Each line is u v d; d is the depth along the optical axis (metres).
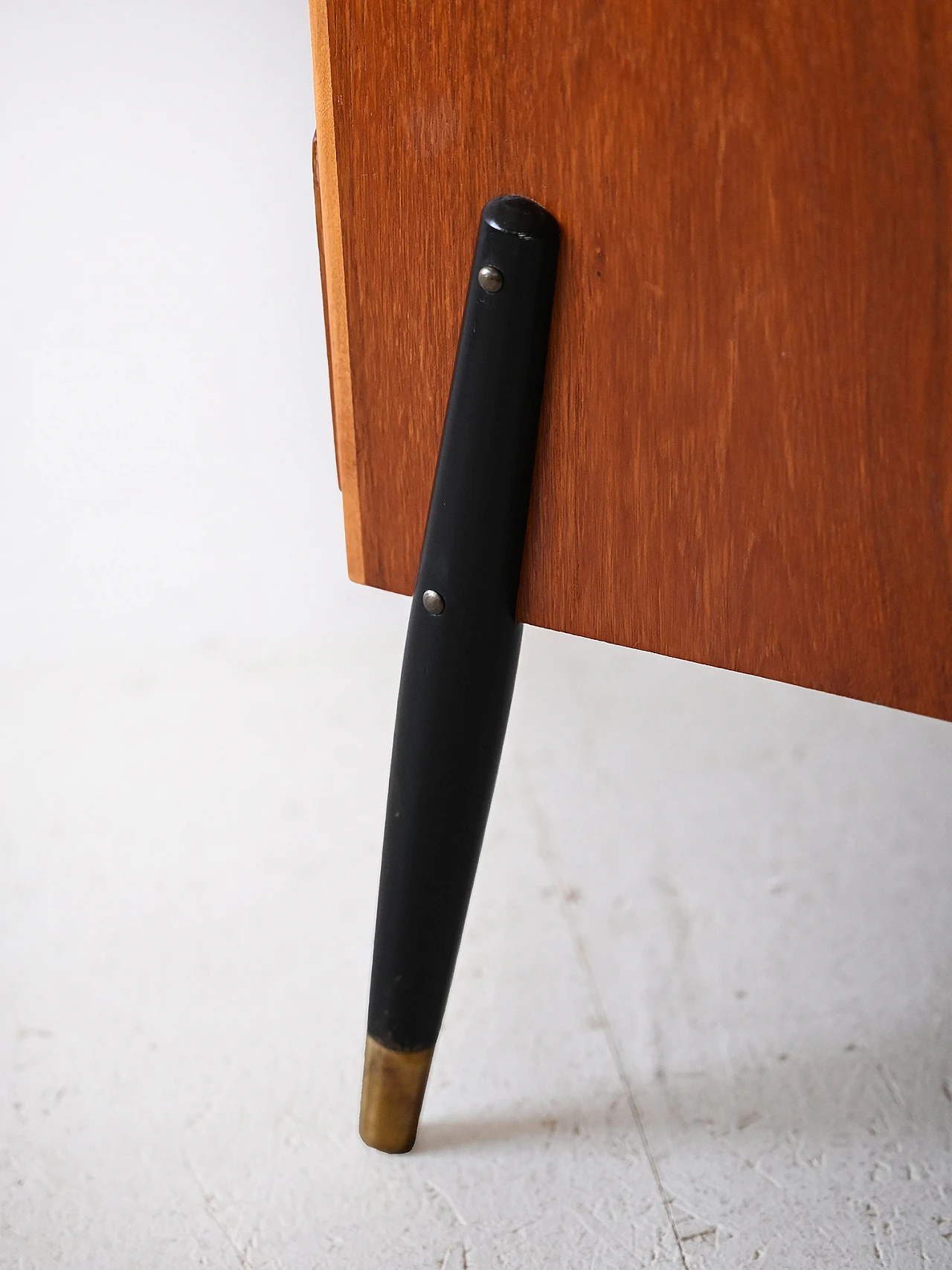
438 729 0.49
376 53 0.41
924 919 0.79
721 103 0.36
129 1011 0.73
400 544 0.50
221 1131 0.65
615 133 0.38
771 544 0.41
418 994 0.57
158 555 1.10
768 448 0.40
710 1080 0.68
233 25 0.92
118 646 1.13
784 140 0.35
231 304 1.01
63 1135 0.65
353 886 0.83
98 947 0.78
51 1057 0.70
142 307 1.00
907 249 0.35
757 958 0.76
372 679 1.09
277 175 0.97
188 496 1.08
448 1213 0.60
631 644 0.46
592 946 0.78
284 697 1.07
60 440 1.04
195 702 1.06
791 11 0.34
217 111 0.94
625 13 0.36
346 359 0.47
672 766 0.96
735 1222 0.60
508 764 0.96
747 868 0.84
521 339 0.42
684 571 0.44
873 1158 0.63
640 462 0.43
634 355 0.41
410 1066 0.60
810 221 0.36
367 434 0.48
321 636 1.15
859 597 0.41
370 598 1.14
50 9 0.90
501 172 0.41
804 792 0.92
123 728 1.03
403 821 0.52
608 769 0.96
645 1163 0.63
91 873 0.85
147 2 0.90
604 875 0.84
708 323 0.39
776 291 0.38
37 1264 0.58
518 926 0.80
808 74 0.34
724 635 0.44
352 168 0.43
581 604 0.46
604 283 0.40
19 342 0.99
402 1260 0.58
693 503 0.42
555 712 1.03
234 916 0.81
